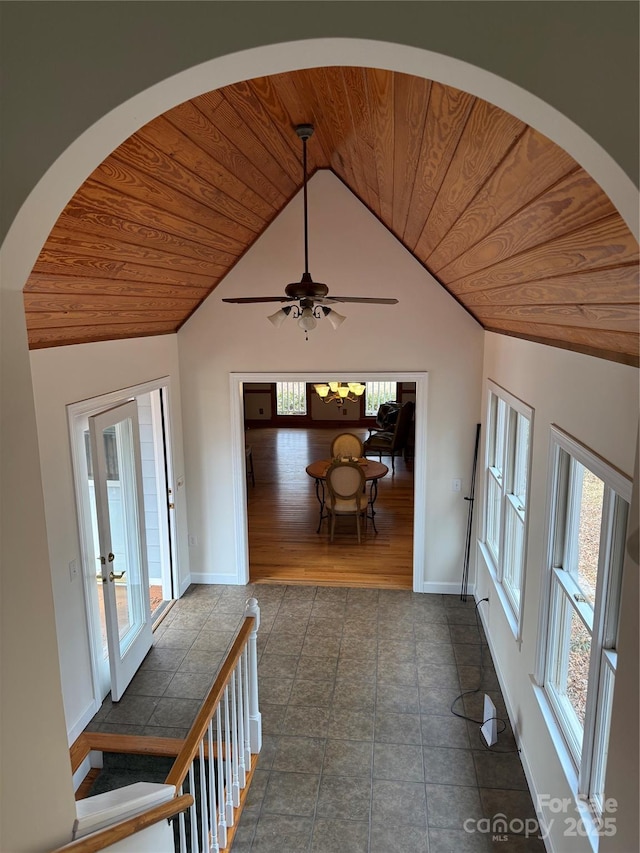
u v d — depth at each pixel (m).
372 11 1.04
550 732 2.68
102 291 3.05
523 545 3.32
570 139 1.06
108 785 3.27
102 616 4.05
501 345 4.12
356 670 4.20
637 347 1.74
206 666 4.26
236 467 5.29
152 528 5.37
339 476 6.46
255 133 2.74
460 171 1.78
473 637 4.60
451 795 3.08
